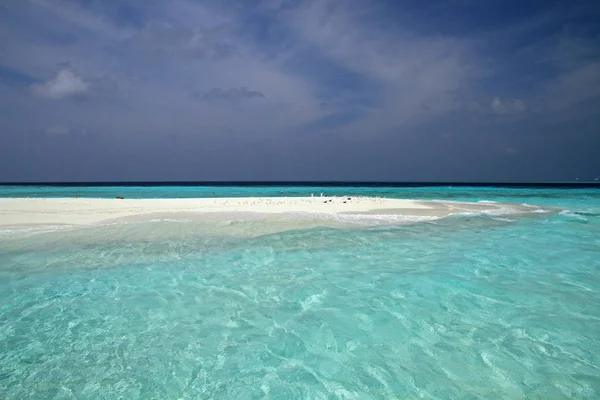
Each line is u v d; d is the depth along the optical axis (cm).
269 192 6022
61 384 529
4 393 505
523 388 523
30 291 891
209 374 557
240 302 831
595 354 614
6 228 1603
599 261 1173
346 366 579
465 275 1019
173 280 978
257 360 595
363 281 969
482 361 592
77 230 1565
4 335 670
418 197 4681
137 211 2195
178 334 680
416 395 507
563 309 792
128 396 504
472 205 2923
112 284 945
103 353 612
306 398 500
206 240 1412
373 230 1645
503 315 761
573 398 500
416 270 1068
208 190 6919
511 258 1205
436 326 712
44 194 5159
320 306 807
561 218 2180
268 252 1262
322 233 1557
